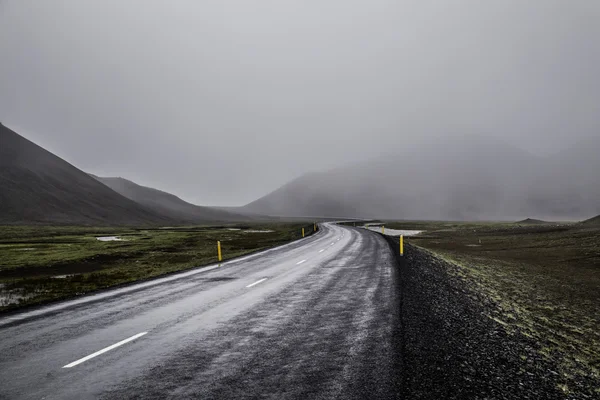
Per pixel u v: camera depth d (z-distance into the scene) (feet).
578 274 76.43
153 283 46.78
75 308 33.14
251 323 26.58
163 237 212.43
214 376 17.08
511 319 31.45
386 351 19.95
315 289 39.45
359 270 53.47
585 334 32.73
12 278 71.05
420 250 89.40
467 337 23.25
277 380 16.42
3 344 22.75
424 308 30.40
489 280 57.31
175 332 24.73
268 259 71.41
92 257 109.09
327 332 23.76
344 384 15.84
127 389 15.87
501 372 18.12
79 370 18.20
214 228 384.68
